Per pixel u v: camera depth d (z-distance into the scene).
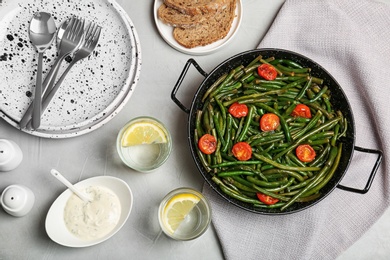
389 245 1.77
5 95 1.67
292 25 1.80
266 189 1.58
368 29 1.84
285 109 1.66
